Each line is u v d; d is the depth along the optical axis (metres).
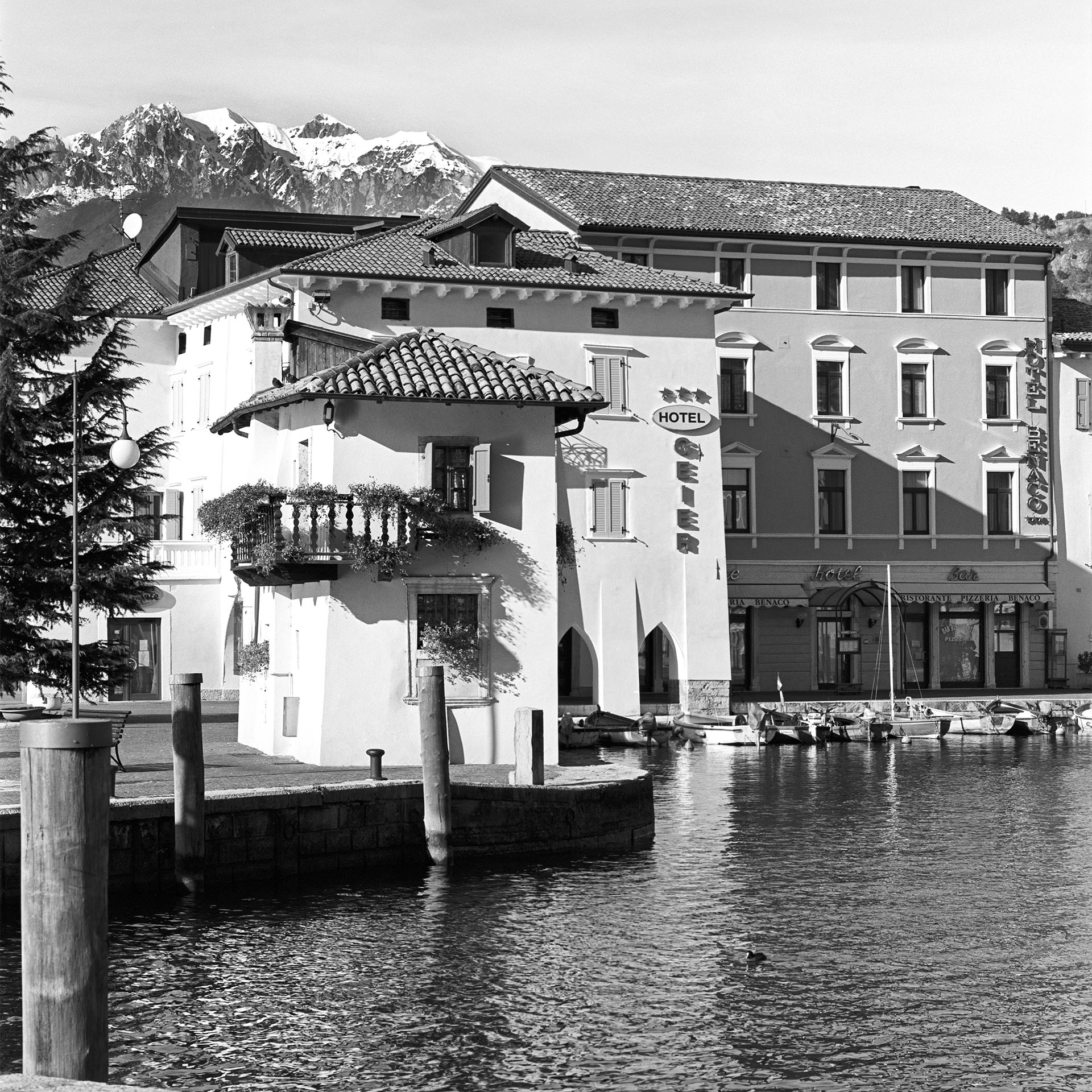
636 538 65.69
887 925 29.83
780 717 65.12
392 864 33.56
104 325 47.75
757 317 74.94
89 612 63.19
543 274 64.69
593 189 76.38
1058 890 33.00
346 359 45.84
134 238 81.38
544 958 27.14
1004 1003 24.81
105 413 46.78
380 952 27.25
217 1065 21.73
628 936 28.67
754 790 48.69
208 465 69.06
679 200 76.44
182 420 71.25
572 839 35.56
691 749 61.44
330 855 32.69
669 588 66.12
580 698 66.62
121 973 25.81
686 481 66.31
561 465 64.88
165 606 66.12
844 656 76.06
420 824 33.84
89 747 11.84
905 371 76.88
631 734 62.25
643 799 37.75
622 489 65.56
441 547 41.50
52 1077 11.03
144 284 76.06
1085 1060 22.22
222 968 26.17
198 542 66.94
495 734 41.59
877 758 58.75
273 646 43.88
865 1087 21.19
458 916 29.73
